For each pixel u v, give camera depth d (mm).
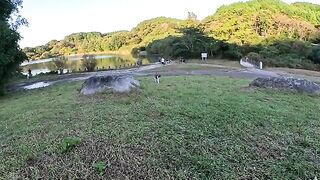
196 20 77688
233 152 6863
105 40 108625
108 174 5961
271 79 14547
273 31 62000
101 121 8812
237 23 62031
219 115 9289
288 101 11953
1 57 16219
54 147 7043
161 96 12148
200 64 34406
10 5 19000
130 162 6340
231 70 28141
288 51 47250
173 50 51188
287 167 6312
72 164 6312
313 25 67688
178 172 6004
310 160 6684
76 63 56375
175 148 6914
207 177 5879
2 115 10812
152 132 7789
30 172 6117
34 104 12125
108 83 13023
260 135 7918
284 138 7793
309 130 8422
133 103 11008
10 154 6953
